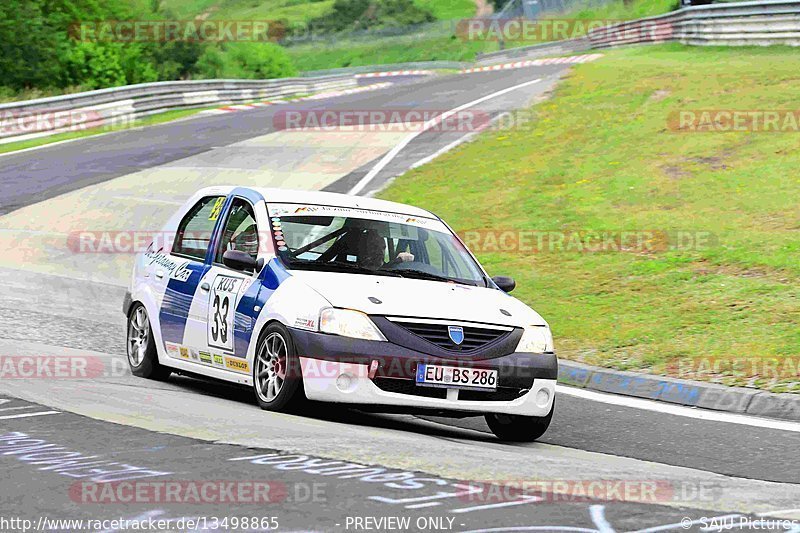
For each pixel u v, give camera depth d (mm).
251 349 29562
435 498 18875
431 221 34000
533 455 25359
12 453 21484
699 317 44969
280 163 94250
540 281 53375
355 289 28656
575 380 40000
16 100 150875
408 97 137750
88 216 75812
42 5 186125
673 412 34656
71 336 41875
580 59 173000
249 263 30406
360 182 83000
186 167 94688
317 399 27391
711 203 63219
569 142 84875
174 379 35219
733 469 26641
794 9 119562
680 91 95438
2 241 66938
